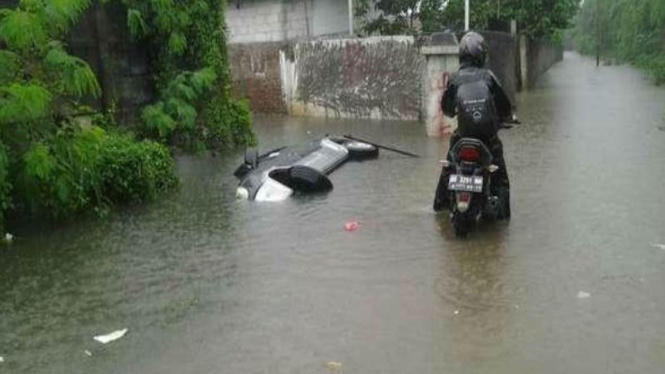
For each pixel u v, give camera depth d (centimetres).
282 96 1958
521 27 2430
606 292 488
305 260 592
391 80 1697
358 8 2175
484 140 675
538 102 2030
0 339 451
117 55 1079
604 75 3362
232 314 477
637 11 3962
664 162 973
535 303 473
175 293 524
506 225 678
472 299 486
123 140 878
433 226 688
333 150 1077
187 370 395
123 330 457
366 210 768
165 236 688
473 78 686
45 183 712
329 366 391
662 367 374
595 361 384
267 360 403
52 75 746
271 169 898
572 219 688
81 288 544
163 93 1133
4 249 656
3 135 676
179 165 1133
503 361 388
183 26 1135
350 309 476
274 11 2320
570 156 1059
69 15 750
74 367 406
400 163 1077
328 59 1814
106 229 721
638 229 643
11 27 684
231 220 744
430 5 2131
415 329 438
